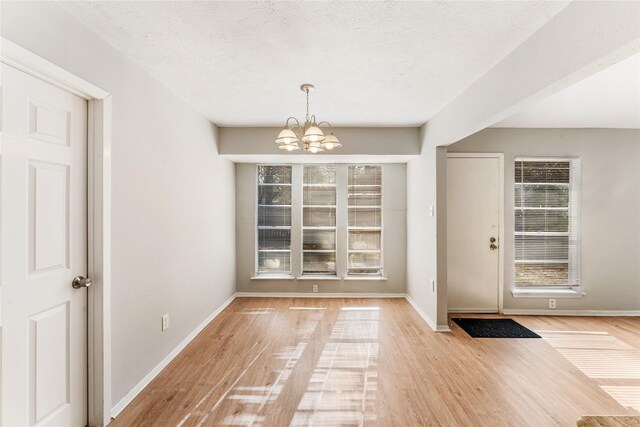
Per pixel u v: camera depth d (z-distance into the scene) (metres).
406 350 2.86
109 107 1.88
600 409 2.03
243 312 3.89
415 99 2.93
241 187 4.55
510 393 2.20
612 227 3.88
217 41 1.92
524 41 1.91
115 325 1.96
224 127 3.87
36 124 1.51
